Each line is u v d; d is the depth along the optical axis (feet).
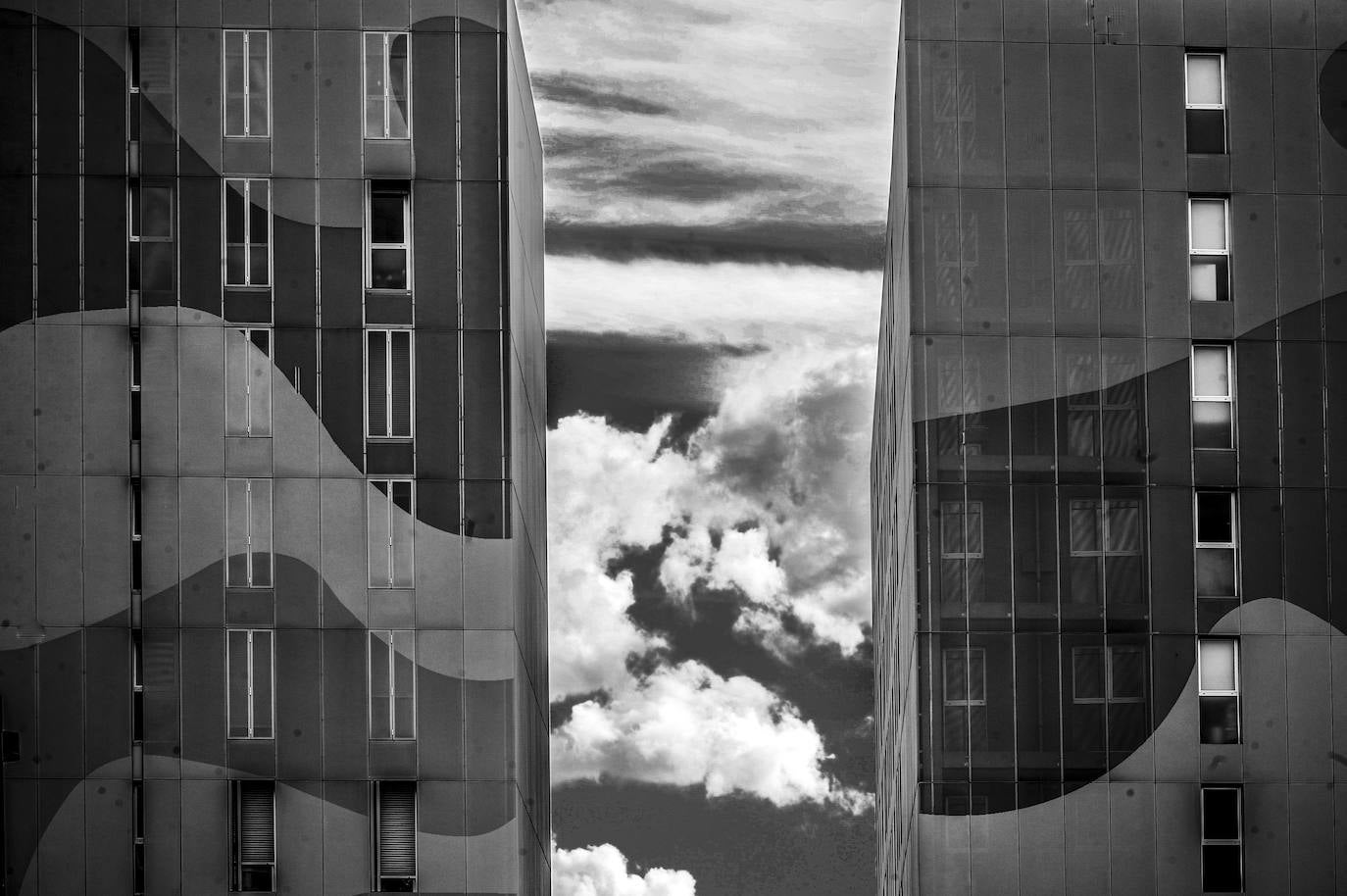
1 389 188.75
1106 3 195.21
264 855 183.32
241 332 189.78
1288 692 186.80
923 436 189.47
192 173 191.31
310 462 188.44
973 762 184.85
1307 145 194.08
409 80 193.47
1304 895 184.24
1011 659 186.50
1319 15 195.52
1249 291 192.34
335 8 193.88
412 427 189.37
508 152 193.47
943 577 187.52
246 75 192.75
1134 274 191.93
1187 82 194.80
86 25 192.65
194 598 186.39
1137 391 190.49
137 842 183.21
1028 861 183.62
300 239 191.01
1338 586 188.55
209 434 188.55
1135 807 184.55
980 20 194.80
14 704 184.75
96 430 188.44
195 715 184.85
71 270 189.98
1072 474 189.06
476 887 183.42
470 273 191.52
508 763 185.37
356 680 185.78
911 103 193.98
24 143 191.31
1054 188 192.85
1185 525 188.85
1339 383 191.52
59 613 185.98
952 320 191.01
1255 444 190.49
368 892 183.01
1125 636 186.91
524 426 207.31
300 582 186.91
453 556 187.73
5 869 182.80
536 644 223.92
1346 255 193.16
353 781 184.34
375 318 190.49
